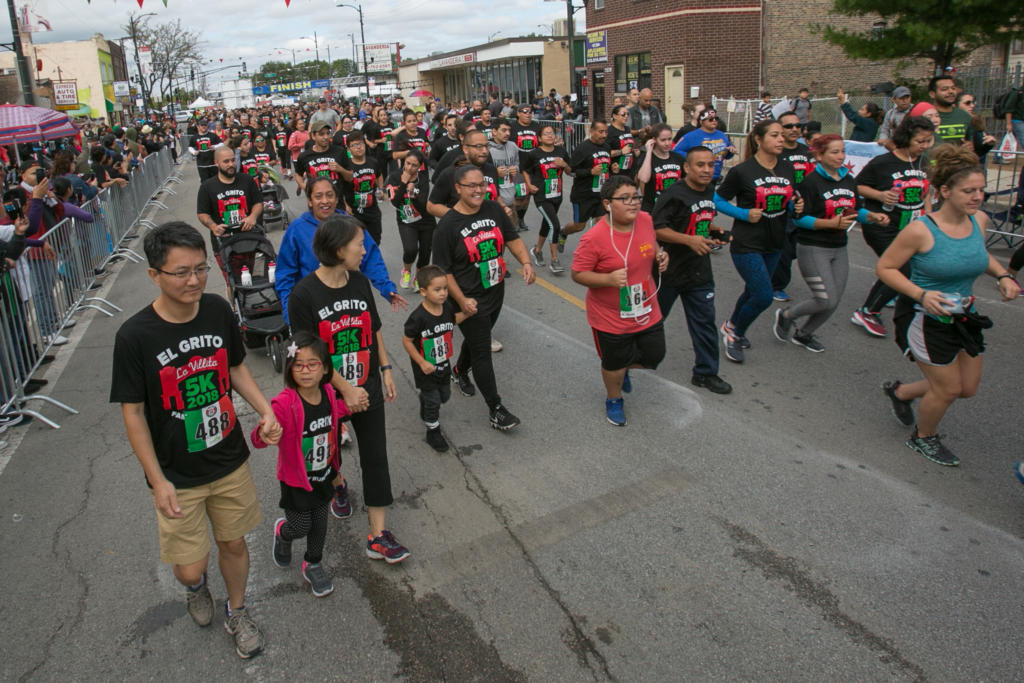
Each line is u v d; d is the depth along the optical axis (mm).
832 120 18469
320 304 3883
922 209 6816
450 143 11977
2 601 3869
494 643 3434
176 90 89938
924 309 4586
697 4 22094
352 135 9023
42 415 6211
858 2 14320
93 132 27875
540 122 22062
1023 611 3484
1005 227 10055
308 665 3355
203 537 3275
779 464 4871
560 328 7766
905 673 3160
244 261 7738
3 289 6258
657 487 4660
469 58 44469
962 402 5613
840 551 3965
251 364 7320
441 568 3988
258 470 5141
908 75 23844
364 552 4160
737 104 19016
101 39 53844
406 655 3389
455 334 7969
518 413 5828
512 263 10562
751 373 6398
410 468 5070
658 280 5371
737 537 4121
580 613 3598
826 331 7336
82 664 3420
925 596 3609
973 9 13195
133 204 15359
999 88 15094
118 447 5613
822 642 3346
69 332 8586
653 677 3195
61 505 4805
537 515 4434
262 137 17094
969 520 4191
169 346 3000
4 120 13406
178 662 3412
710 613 3557
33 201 7770
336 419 3717
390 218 14984
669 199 5762
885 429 5297
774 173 6129
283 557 3994
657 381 6320
